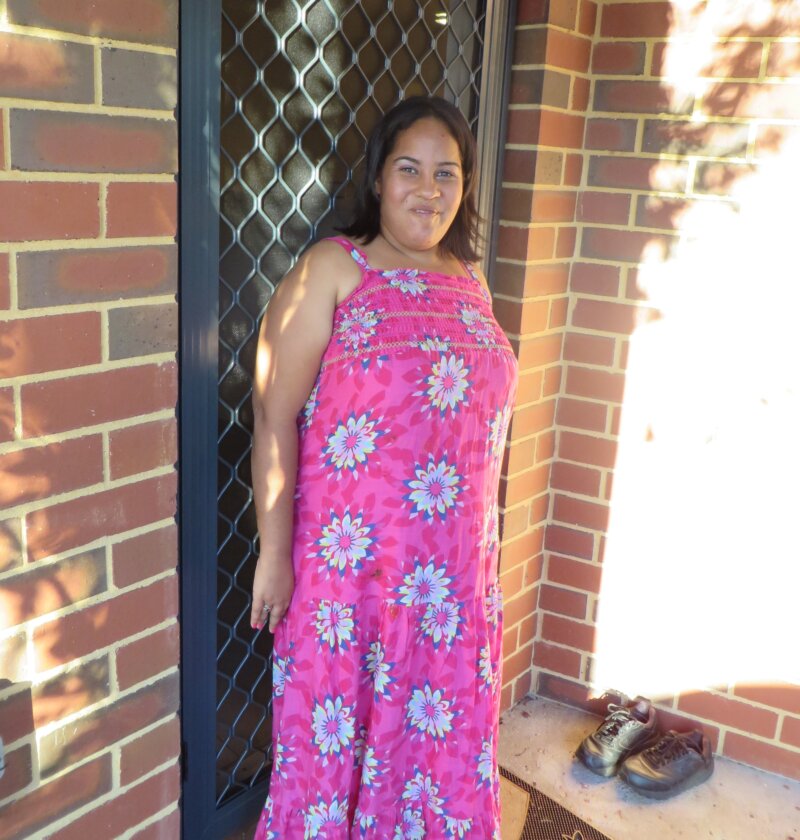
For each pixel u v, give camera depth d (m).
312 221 1.78
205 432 1.60
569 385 2.43
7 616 1.26
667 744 2.29
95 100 1.22
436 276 1.59
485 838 1.73
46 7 1.14
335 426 1.54
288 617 1.66
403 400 1.49
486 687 1.68
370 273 1.55
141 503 1.41
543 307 2.29
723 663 2.35
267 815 1.75
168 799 1.58
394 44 1.85
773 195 2.09
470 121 2.08
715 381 2.23
